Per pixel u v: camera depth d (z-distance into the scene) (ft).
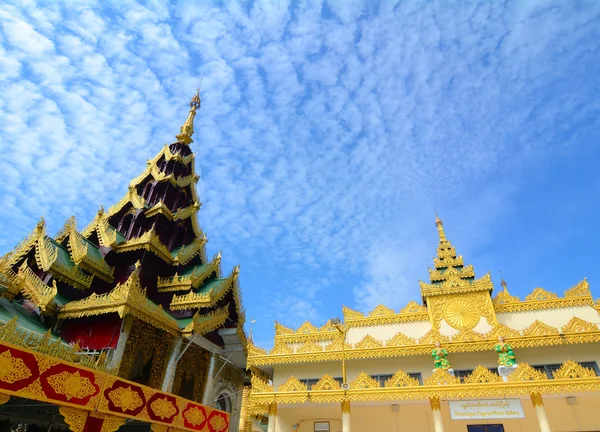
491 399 63.82
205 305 97.66
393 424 76.02
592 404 67.82
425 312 88.89
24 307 83.20
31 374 48.11
